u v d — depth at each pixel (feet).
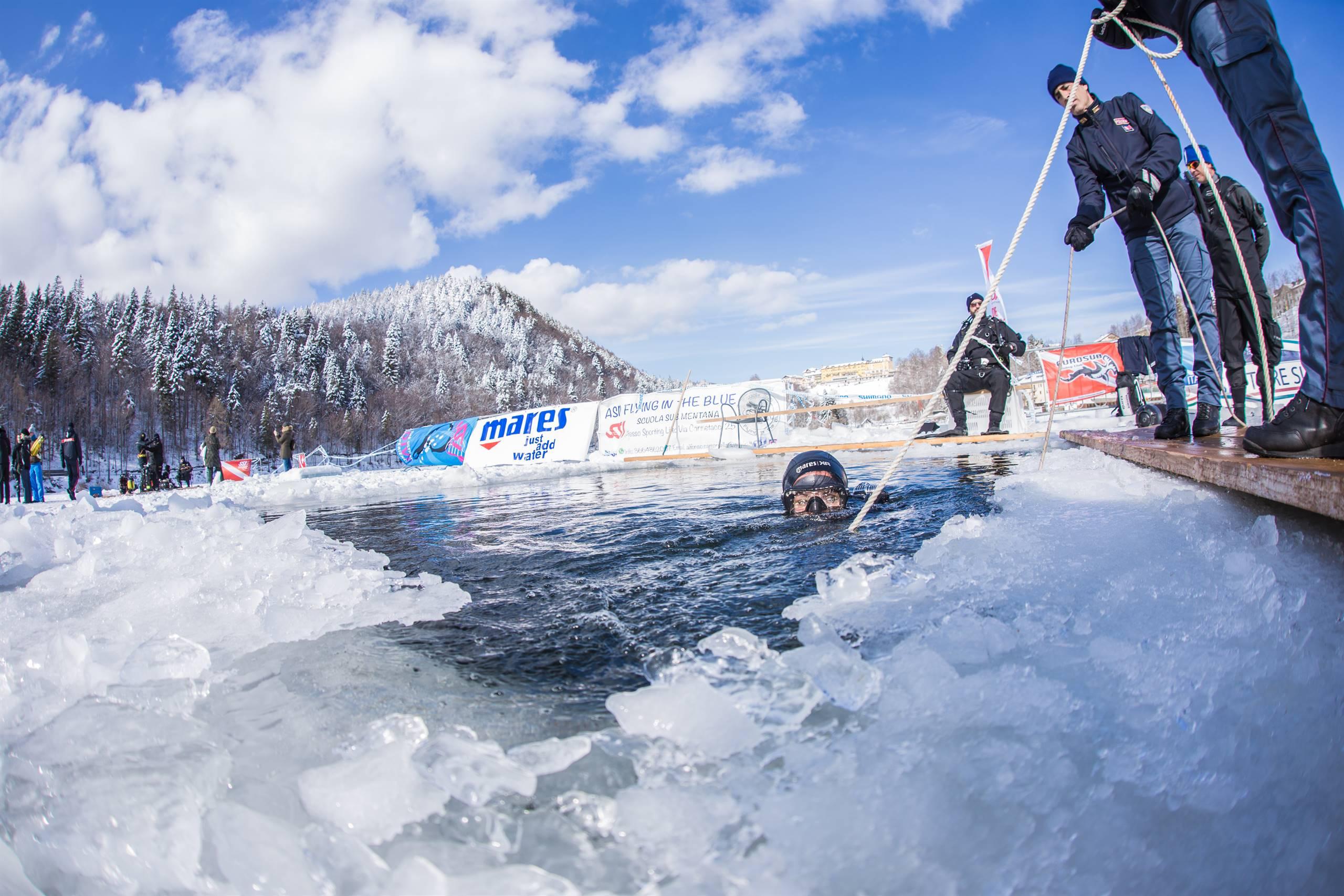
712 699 4.32
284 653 6.57
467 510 20.39
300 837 3.17
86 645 5.84
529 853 3.06
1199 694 3.76
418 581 9.79
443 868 2.95
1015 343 29.37
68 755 3.90
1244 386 15.17
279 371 342.44
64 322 299.79
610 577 9.50
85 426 248.32
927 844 2.85
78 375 268.62
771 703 4.39
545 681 5.66
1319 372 6.63
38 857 3.28
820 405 52.75
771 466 30.68
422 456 56.54
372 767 3.60
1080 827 2.85
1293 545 6.09
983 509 12.11
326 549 12.57
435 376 492.54
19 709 5.12
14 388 239.71
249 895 2.93
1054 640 4.93
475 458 53.06
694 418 45.37
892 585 7.22
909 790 3.21
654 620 7.22
